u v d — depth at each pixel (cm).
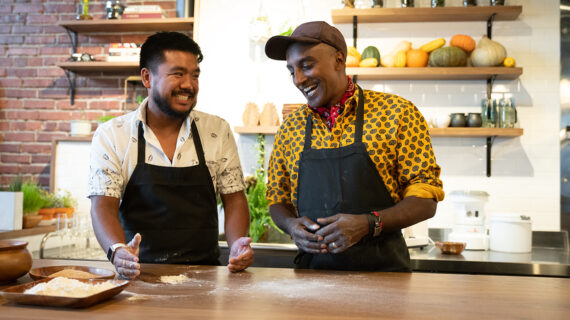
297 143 190
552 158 358
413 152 177
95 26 412
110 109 428
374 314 112
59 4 435
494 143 363
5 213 309
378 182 177
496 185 362
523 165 360
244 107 389
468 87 368
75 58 411
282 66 388
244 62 390
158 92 181
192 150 193
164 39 180
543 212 357
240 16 392
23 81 437
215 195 198
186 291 134
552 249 335
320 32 176
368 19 368
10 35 438
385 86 373
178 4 407
